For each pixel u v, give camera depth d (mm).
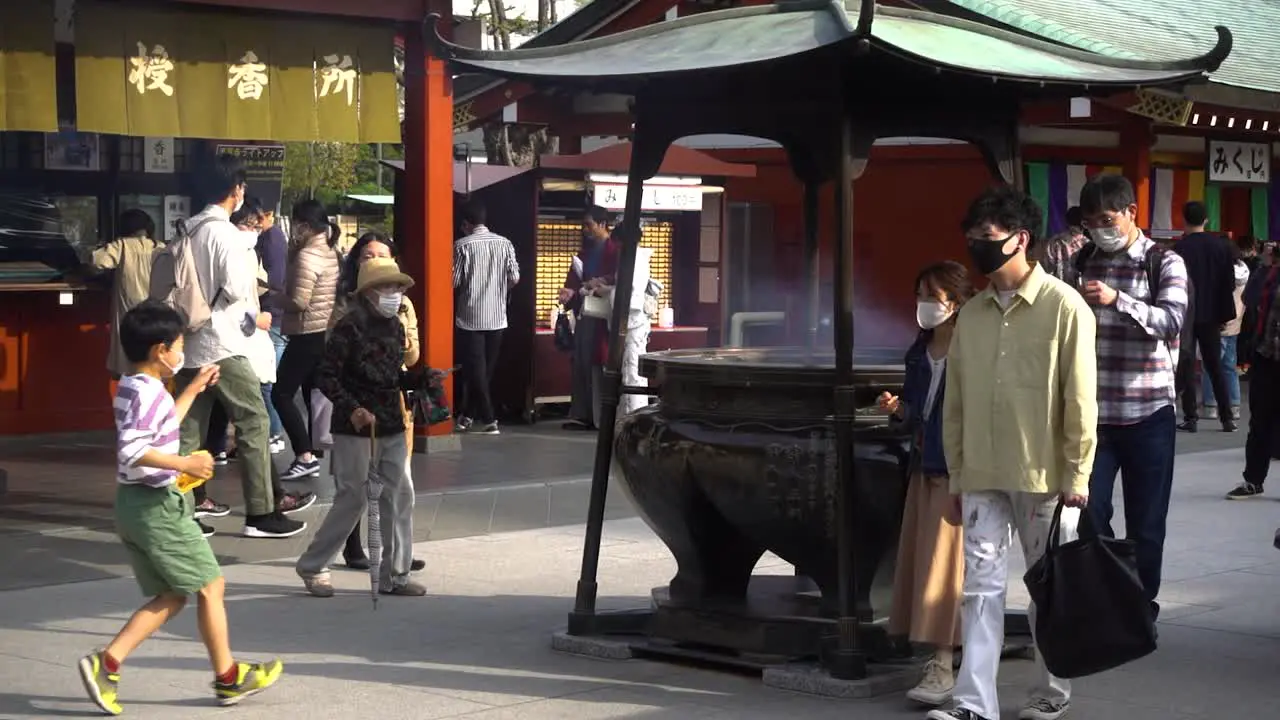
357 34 12773
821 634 6906
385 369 8258
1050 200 18125
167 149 14539
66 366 13953
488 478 11461
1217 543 10148
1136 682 6770
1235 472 13422
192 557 6215
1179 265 7023
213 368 6430
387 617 7992
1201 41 19000
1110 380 7082
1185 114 15797
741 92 7000
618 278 7535
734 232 20156
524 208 15508
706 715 6270
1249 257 18922
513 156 24828
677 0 17109
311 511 10336
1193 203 15781
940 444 6297
